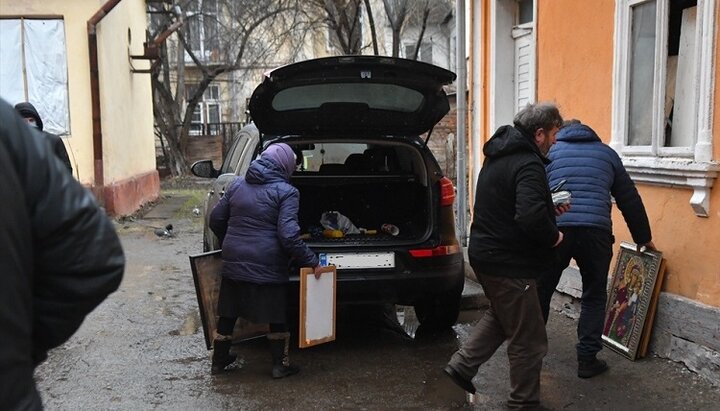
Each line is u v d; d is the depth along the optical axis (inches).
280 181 168.6
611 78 201.8
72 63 454.3
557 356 182.1
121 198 486.9
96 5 453.4
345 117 199.2
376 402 156.5
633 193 165.0
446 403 155.3
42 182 61.1
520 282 142.6
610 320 187.2
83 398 160.6
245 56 962.1
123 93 526.9
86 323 222.8
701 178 158.4
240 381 170.7
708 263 160.6
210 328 177.3
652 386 158.9
